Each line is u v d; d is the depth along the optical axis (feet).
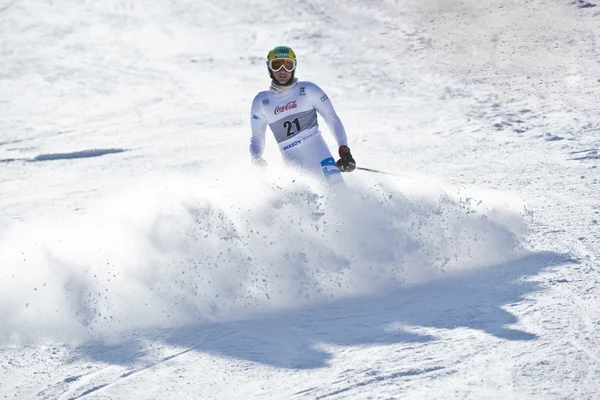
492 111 168.35
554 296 50.75
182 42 278.05
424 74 217.97
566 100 169.68
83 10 322.14
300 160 72.84
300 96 72.64
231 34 284.20
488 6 292.81
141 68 248.52
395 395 37.96
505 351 41.93
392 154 133.69
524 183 98.63
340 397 38.42
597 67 200.54
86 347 49.85
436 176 108.58
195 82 229.45
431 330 46.70
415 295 54.60
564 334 43.57
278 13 307.99
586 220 74.38
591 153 117.80
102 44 278.87
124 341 50.34
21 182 133.90
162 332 51.37
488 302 50.98
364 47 257.34
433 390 38.06
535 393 36.68
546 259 60.49
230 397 39.78
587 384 37.09
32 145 168.86
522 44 237.86
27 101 216.74
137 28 296.51
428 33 267.39
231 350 46.78
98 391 42.24
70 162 150.00
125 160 147.23
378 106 186.60
